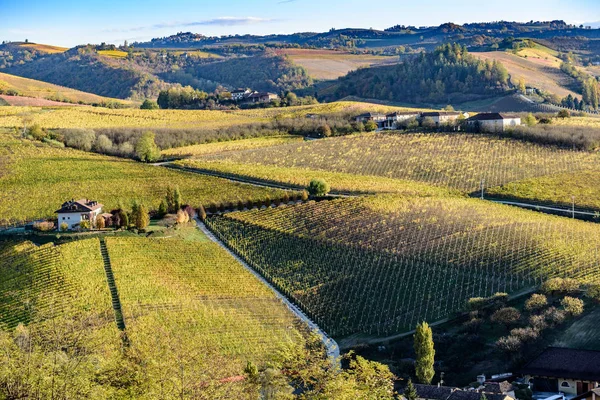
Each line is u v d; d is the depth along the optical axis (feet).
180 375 163.63
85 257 382.83
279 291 372.79
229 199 499.10
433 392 268.21
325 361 185.47
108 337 239.50
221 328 312.50
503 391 266.16
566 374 275.39
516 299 343.46
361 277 375.25
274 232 435.94
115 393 159.02
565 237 415.64
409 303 350.02
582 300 330.95
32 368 147.74
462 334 320.29
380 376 184.55
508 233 419.95
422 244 408.87
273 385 181.68
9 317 317.01
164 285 354.54
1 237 430.61
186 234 437.58
